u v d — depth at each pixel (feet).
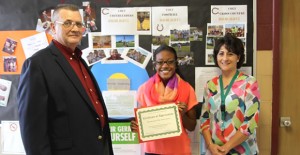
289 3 6.64
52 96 4.69
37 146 4.45
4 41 7.30
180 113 5.83
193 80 6.87
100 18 6.99
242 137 5.49
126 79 7.02
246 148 5.70
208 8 6.73
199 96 6.87
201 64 6.83
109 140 5.66
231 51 5.83
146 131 5.84
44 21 7.14
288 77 6.73
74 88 4.88
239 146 5.69
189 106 6.15
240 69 6.75
